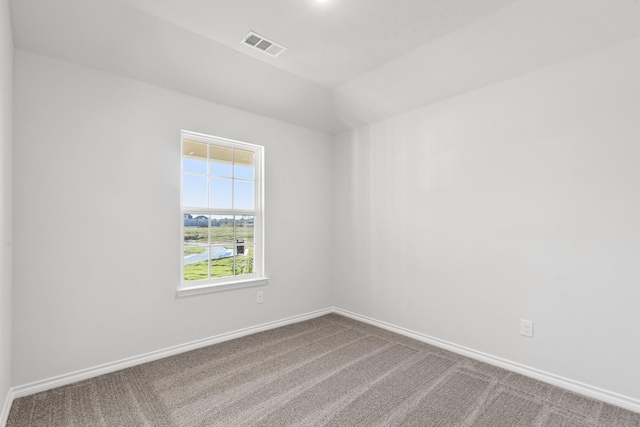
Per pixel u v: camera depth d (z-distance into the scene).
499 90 2.64
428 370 2.54
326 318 3.87
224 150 3.29
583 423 1.89
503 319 2.60
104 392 2.19
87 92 2.40
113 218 2.50
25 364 2.15
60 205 2.28
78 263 2.35
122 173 2.54
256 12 2.15
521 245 2.51
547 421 1.91
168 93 2.79
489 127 2.70
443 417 1.95
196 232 3.07
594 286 2.18
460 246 2.87
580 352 2.23
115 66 2.46
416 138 3.23
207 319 3.01
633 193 2.04
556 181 2.34
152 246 2.68
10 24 1.94
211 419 1.92
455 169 2.92
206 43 2.47
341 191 4.00
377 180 3.59
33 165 2.19
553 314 2.35
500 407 2.05
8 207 1.93
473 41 2.37
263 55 2.66
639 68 2.02
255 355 2.79
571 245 2.27
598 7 1.94
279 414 1.97
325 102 3.45
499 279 2.63
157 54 2.46
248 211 3.43
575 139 2.26
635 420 1.92
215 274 3.18
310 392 2.21
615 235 2.10
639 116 2.02
